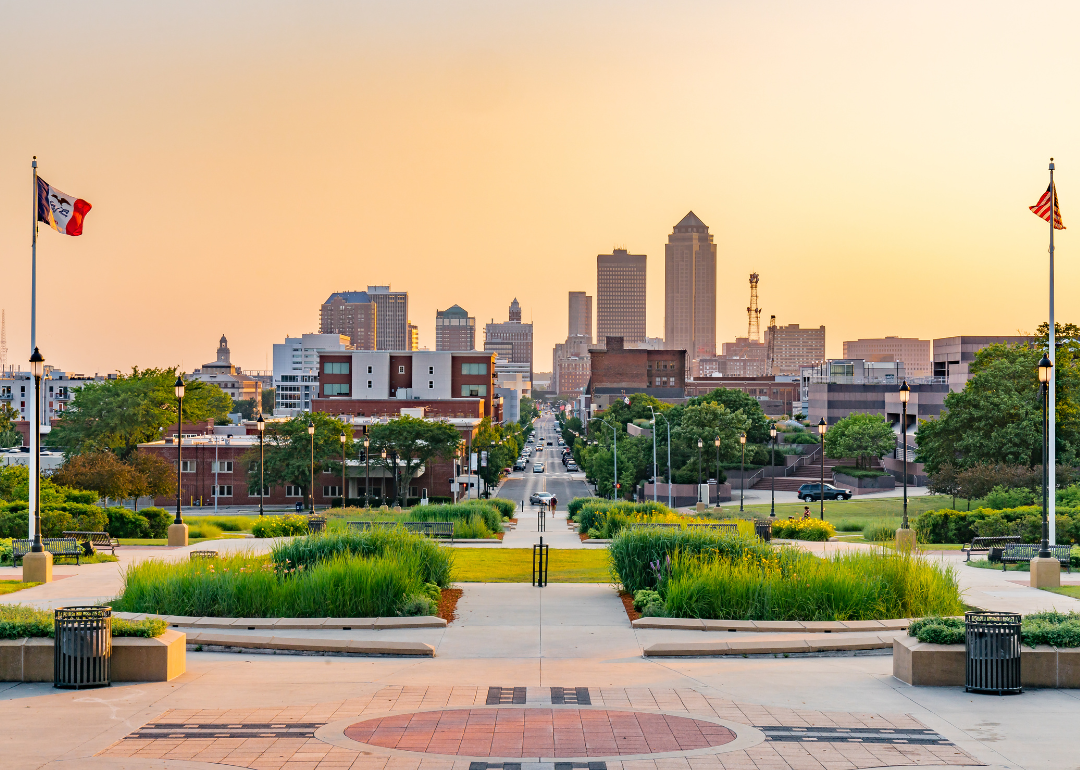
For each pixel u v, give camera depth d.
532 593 25.58
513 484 136.75
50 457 107.56
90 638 15.62
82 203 33.72
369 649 18.47
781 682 16.34
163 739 12.85
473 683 16.22
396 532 26.53
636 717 14.05
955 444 67.94
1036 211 34.66
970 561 34.00
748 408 118.44
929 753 12.44
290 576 23.00
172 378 100.19
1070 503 46.41
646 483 102.69
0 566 30.83
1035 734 13.30
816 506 76.19
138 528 44.12
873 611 21.09
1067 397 64.69
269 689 15.67
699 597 21.66
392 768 11.73
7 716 13.92
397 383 158.75
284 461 93.69
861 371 168.62
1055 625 16.47
